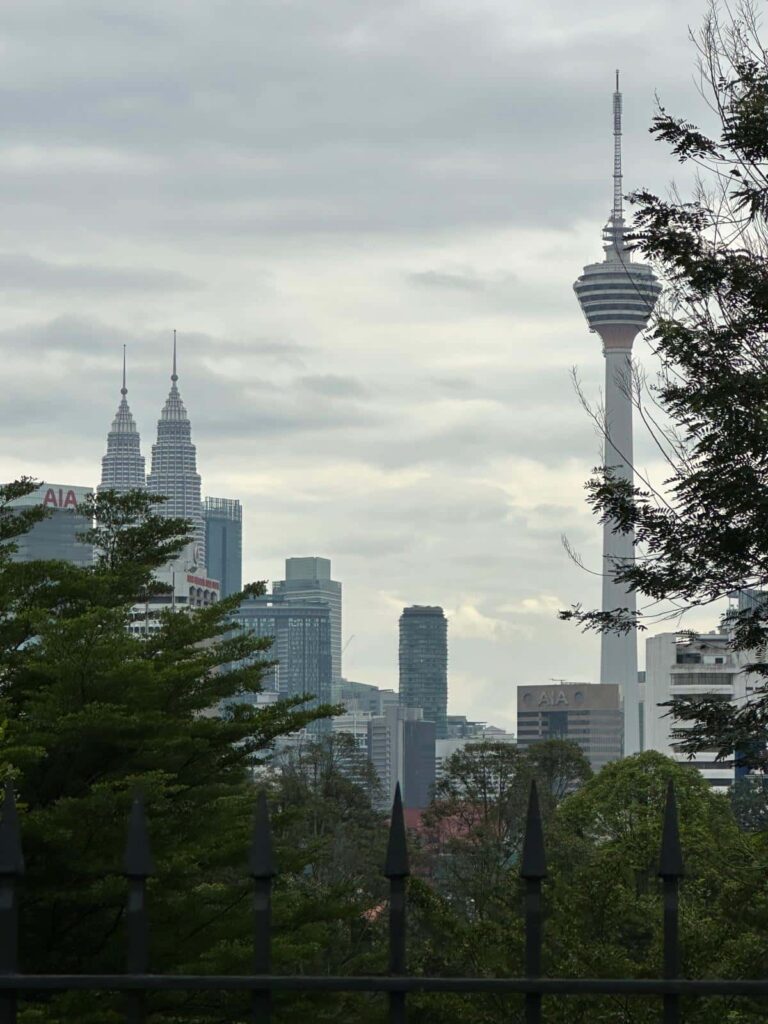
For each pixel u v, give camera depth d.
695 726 29.39
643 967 40.81
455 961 45.22
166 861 34.84
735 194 26.72
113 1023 32.81
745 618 29.25
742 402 25.88
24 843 34.47
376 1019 38.16
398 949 6.95
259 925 6.86
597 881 43.81
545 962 41.97
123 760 37.69
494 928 44.41
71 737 35.91
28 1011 28.86
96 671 36.19
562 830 82.31
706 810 89.62
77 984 6.60
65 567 42.41
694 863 42.03
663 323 26.50
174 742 36.75
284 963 36.25
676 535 28.11
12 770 31.89
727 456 25.50
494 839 86.81
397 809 7.08
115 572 45.28
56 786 37.97
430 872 92.44
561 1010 35.44
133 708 37.06
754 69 26.77
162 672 38.06
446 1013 37.47
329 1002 37.41
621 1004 34.72
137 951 6.75
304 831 87.62
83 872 35.12
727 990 6.73
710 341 26.17
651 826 55.50
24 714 37.69
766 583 28.48
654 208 27.47
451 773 96.31
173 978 6.61
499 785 95.69
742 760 29.39
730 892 36.97
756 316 26.66
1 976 6.58
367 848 91.12
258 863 6.91
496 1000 36.06
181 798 39.38
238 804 39.53
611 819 91.06
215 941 36.75
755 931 38.06
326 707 41.94
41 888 34.84
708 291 27.30
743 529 26.83
